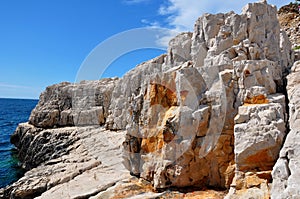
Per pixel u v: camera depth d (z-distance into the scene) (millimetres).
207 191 8672
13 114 78812
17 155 26359
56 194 10203
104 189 10219
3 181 18375
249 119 7902
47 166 14828
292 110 7750
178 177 9219
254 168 7383
